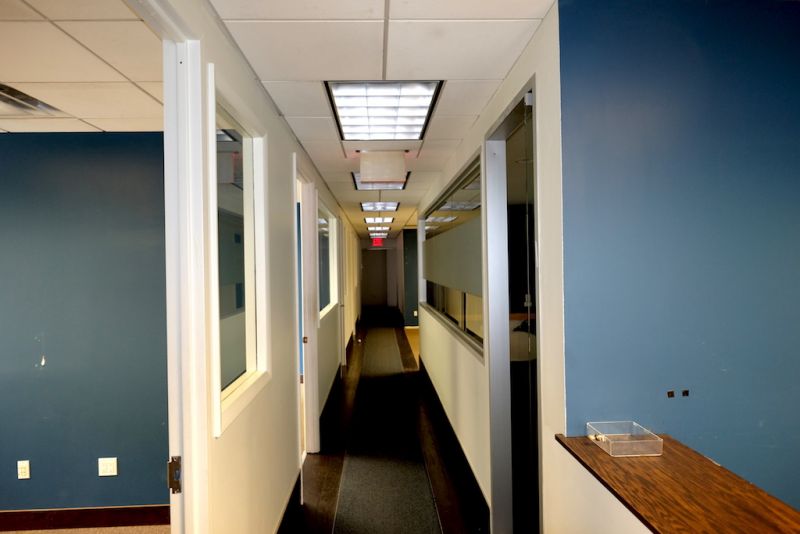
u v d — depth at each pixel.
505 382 2.40
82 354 2.72
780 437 1.48
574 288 1.43
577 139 1.43
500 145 2.42
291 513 2.58
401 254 12.28
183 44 1.31
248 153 2.07
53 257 2.71
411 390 5.39
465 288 3.18
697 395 1.46
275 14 1.49
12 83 1.97
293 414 2.71
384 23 1.57
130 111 2.34
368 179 3.34
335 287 6.02
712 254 1.47
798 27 1.50
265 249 2.09
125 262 2.74
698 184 1.46
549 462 1.56
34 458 2.69
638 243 1.45
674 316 1.46
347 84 2.13
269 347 2.13
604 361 1.44
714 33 1.47
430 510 2.71
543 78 1.57
